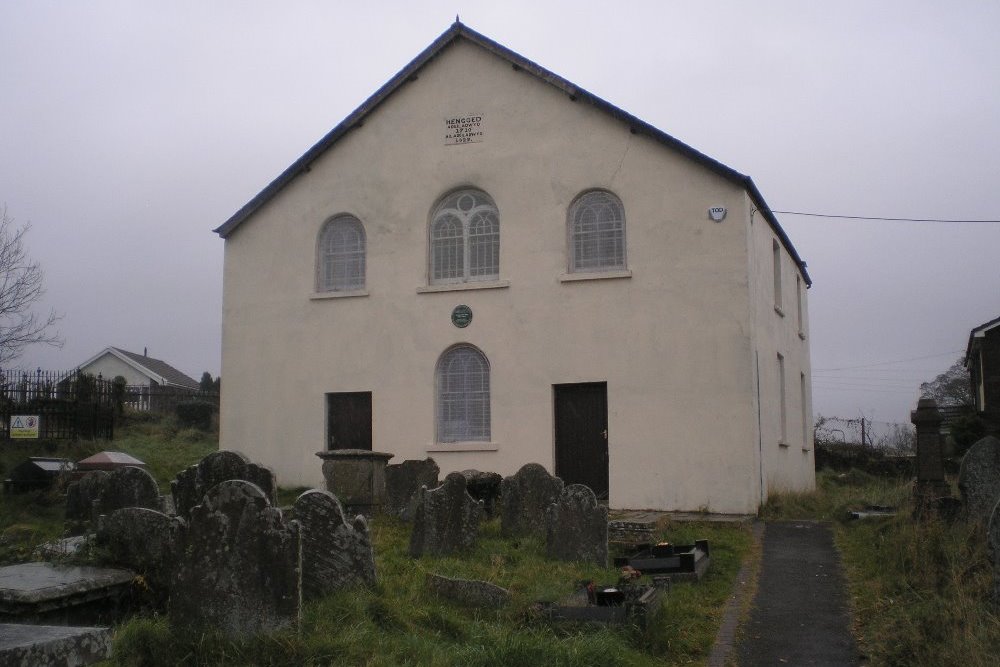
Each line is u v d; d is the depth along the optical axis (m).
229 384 22.78
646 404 19.48
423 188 21.73
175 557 8.52
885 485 25.52
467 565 12.23
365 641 8.30
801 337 26.98
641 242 19.92
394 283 21.70
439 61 21.88
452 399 21.19
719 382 19.05
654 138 19.97
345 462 17.14
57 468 18.34
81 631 5.51
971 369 42.94
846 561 13.83
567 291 20.36
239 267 23.05
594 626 9.63
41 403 25.56
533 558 12.84
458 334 21.08
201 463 12.36
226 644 8.09
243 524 8.41
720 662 9.38
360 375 21.75
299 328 22.38
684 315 19.42
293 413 22.19
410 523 15.93
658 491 19.16
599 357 19.97
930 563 11.69
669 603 10.69
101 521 9.98
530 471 14.89
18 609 8.42
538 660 8.23
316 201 22.58
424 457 21.02
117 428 31.72
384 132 22.17
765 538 15.96
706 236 19.45
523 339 20.56
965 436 33.00
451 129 21.64
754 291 19.61
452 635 9.20
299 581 8.38
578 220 20.66
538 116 20.98
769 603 11.58
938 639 9.20
